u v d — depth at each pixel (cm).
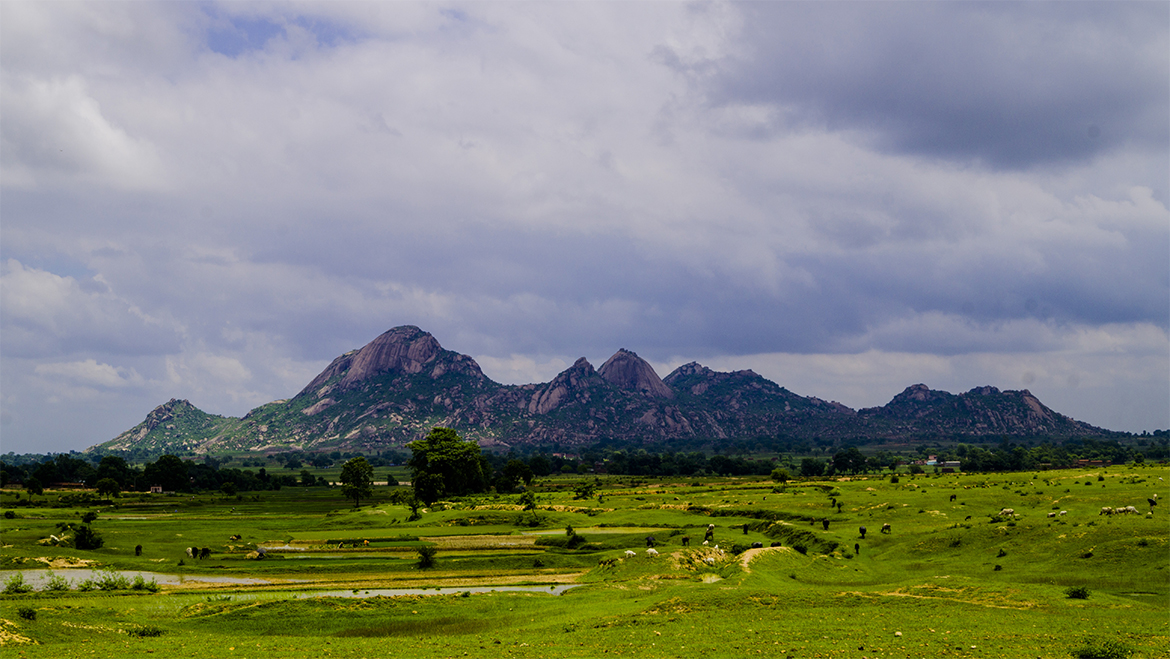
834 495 17250
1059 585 7988
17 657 4966
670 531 13750
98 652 5222
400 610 7350
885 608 6550
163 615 7300
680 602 6806
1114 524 9506
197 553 12050
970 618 5947
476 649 5266
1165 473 18012
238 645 5575
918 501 15025
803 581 8681
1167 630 5388
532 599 7862
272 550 12694
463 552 12131
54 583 9456
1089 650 4612
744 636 5312
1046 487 16000
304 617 7131
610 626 6038
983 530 10588
